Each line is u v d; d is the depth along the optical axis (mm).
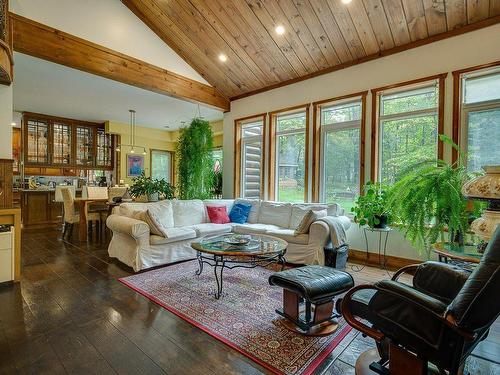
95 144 8047
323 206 4344
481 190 1986
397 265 3951
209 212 4812
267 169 5613
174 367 1710
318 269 2344
